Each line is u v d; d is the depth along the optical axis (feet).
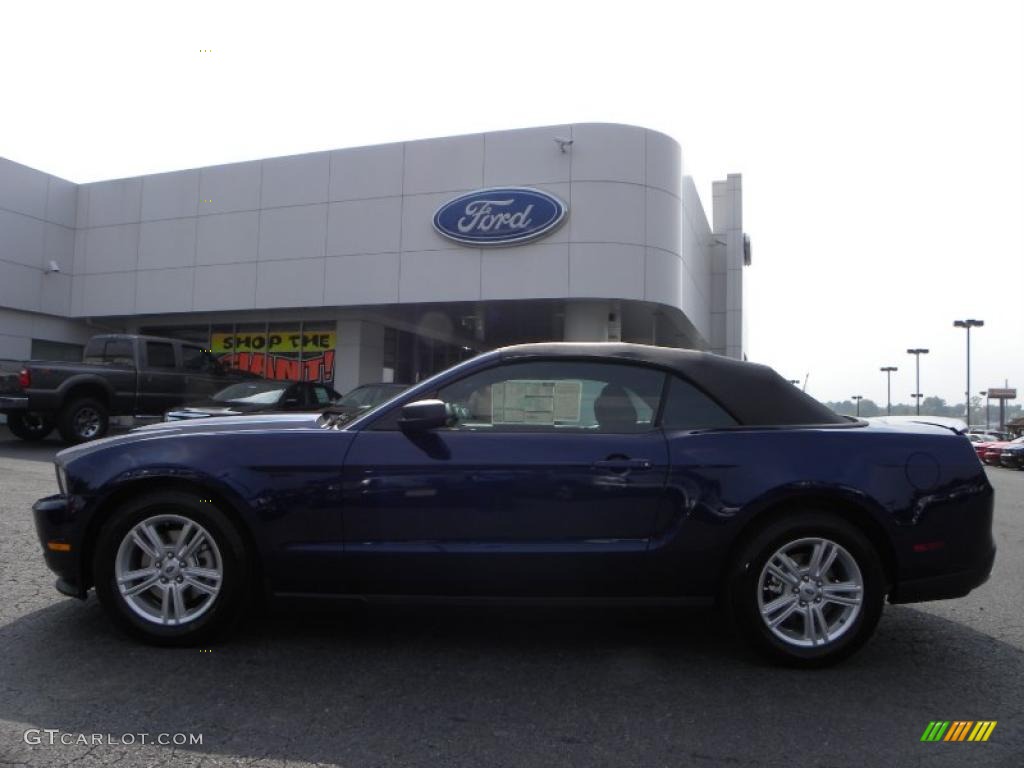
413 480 11.66
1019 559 20.67
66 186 65.05
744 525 11.60
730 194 92.48
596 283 49.90
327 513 11.70
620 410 12.32
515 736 9.28
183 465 11.80
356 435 12.01
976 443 117.08
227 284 59.36
